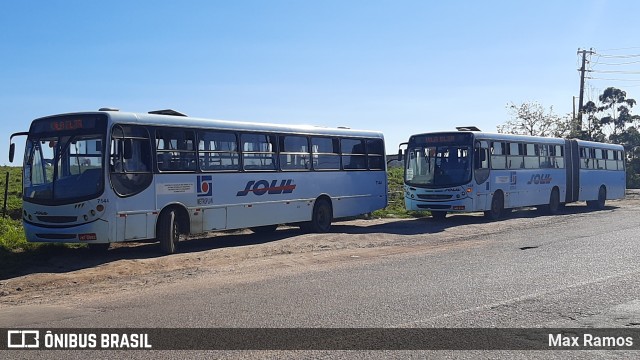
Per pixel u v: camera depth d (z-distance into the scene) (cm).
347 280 1179
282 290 1083
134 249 1647
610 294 1021
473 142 2414
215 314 900
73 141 1467
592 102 6862
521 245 1698
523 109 5738
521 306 935
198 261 1449
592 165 3325
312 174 2028
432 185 2448
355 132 2220
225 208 1723
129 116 1502
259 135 1845
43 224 1466
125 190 1468
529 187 2762
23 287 1160
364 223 2441
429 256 1511
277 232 2116
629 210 3209
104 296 1066
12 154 1532
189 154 1634
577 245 1684
